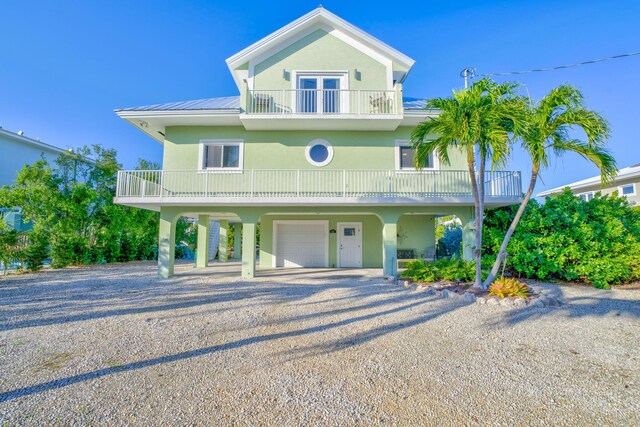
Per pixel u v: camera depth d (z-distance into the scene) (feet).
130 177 37.55
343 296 27.04
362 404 9.96
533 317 20.21
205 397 10.35
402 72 45.24
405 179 39.91
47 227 46.80
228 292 29.12
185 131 42.80
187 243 77.66
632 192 59.93
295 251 52.34
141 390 10.78
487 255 36.70
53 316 20.49
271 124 41.22
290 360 13.48
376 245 51.57
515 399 10.32
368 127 42.34
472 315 20.74
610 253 32.58
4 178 60.23
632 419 9.20
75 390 10.74
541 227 34.71
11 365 12.74
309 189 41.14
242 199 37.14
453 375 12.07
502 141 22.93
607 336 16.62
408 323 19.03
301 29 43.65
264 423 8.94
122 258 62.18
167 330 17.57
